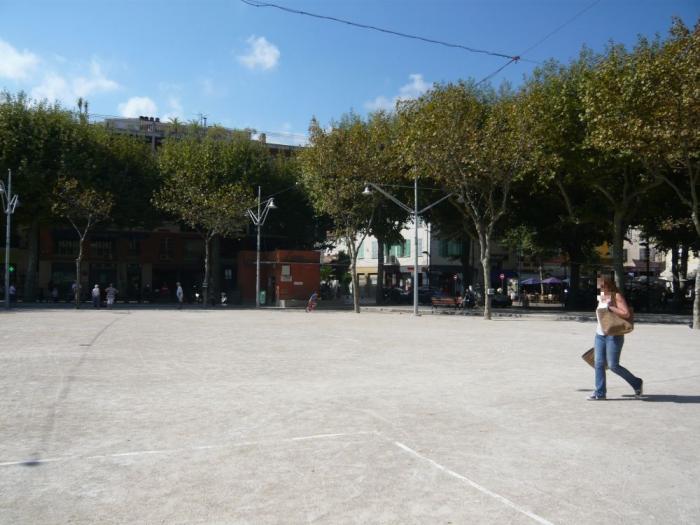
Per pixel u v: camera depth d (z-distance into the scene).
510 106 30.50
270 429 7.29
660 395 9.51
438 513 4.70
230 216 42.59
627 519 4.60
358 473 5.65
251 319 29.05
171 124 51.19
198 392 9.69
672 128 22.67
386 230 46.19
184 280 59.22
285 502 4.92
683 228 39.97
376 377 11.36
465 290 48.25
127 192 44.38
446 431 7.21
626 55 28.30
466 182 30.91
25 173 39.59
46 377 10.92
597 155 30.66
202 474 5.61
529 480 5.48
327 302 50.12
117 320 26.73
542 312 41.09
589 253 48.72
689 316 37.34
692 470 5.78
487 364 13.27
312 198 48.97
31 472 5.65
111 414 8.05
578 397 9.34
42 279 53.81
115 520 4.55
